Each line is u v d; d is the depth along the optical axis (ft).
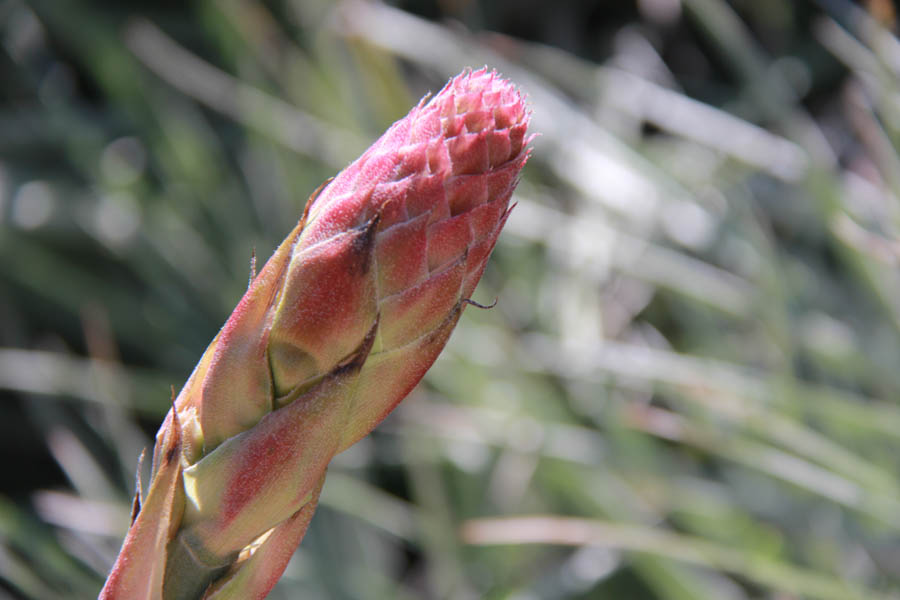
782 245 4.91
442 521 4.02
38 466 5.19
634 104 4.90
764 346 4.45
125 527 4.02
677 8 5.99
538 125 4.70
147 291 5.41
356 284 1.62
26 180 5.34
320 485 1.66
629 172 4.63
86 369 4.77
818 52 5.84
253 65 4.93
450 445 4.31
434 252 1.63
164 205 5.06
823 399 3.83
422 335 1.64
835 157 5.28
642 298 4.84
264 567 1.67
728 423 4.09
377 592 3.99
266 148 4.87
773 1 5.83
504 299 4.71
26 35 5.73
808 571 3.68
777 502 4.09
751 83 4.98
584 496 3.92
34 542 3.85
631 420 3.74
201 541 1.66
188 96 5.41
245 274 4.85
